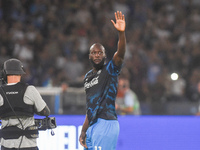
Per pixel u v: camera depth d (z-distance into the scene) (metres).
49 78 38.00
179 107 29.33
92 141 17.16
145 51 47.53
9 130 16.59
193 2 55.78
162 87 37.72
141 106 29.55
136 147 27.25
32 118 16.98
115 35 48.25
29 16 48.25
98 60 17.34
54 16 48.09
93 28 48.94
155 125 27.52
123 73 38.56
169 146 27.55
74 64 41.44
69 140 26.11
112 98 17.12
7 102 16.67
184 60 47.41
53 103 28.09
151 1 54.97
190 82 39.94
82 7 50.09
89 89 17.45
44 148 25.61
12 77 17.20
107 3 52.41
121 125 27.23
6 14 47.47
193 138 27.80
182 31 51.88
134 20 52.56
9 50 43.88
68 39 45.75
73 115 26.95
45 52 43.44
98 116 17.08
